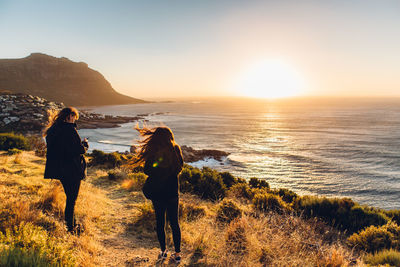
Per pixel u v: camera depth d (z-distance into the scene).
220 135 100.31
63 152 3.29
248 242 3.73
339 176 46.12
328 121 156.25
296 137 94.62
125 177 10.21
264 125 137.38
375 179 44.47
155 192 2.92
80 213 4.61
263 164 54.44
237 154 64.44
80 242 3.29
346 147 73.50
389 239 5.70
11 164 8.74
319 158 60.31
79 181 3.54
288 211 7.99
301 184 41.84
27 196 4.84
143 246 3.75
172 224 3.09
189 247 3.72
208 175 11.34
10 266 2.04
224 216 5.45
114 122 149.50
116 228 4.43
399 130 110.69
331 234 6.56
